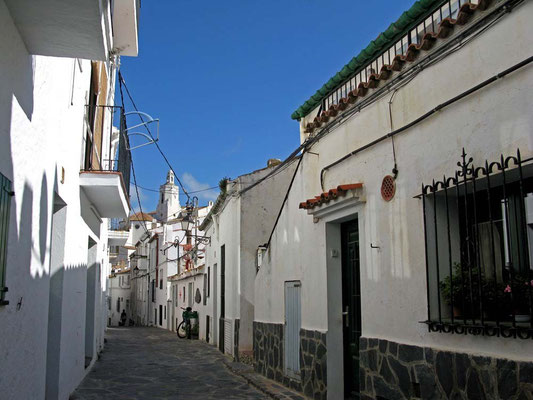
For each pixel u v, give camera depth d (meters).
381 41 6.21
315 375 7.40
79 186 8.31
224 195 14.58
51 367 6.83
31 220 4.82
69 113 6.90
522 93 3.92
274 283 9.66
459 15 4.56
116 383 9.78
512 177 4.15
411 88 5.39
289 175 13.81
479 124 4.36
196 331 22.36
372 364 5.82
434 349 4.71
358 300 6.94
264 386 8.91
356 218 6.94
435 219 4.75
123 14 9.10
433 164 4.94
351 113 6.70
